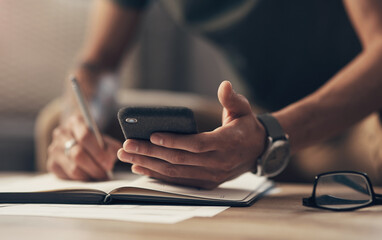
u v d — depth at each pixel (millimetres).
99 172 845
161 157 630
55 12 2141
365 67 852
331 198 602
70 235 419
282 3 1233
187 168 649
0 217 521
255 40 1326
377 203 630
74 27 2182
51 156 918
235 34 1344
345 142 1196
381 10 888
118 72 1443
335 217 530
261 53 1347
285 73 1350
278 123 715
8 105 2049
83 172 848
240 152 662
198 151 612
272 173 724
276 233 429
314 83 1326
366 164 1132
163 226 464
